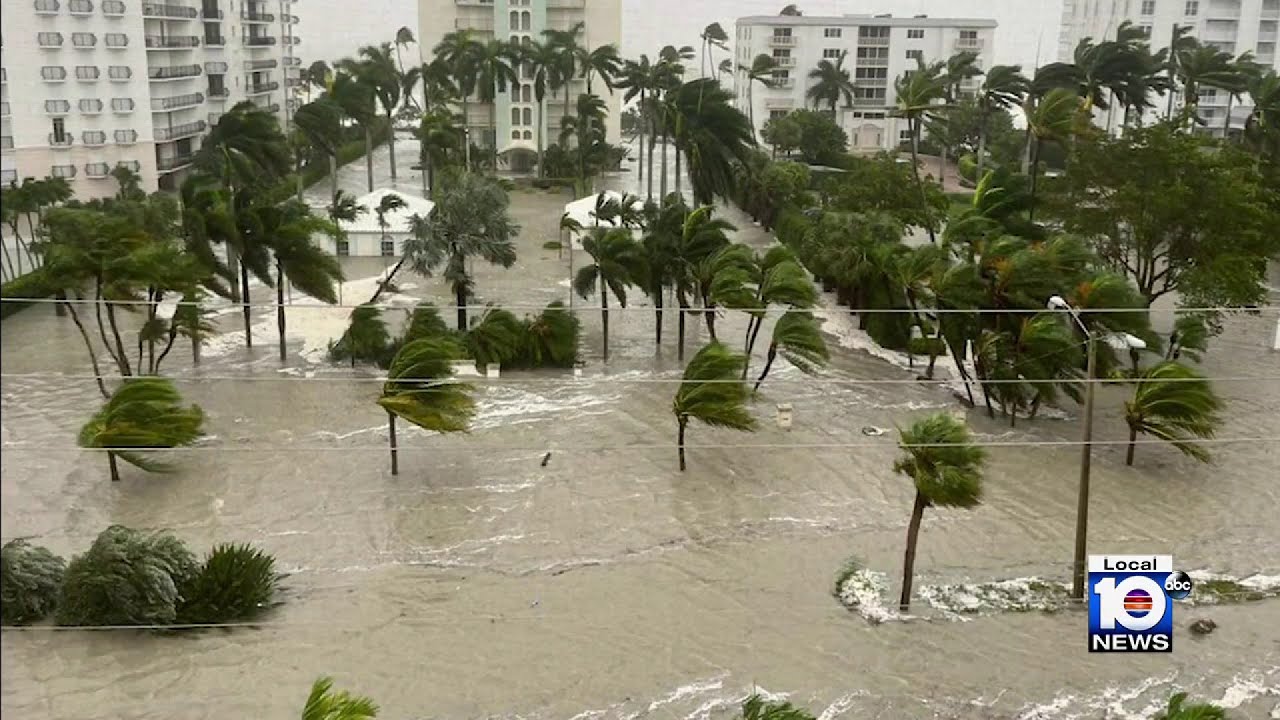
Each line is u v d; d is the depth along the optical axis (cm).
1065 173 5781
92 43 7550
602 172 10888
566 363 4969
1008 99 8875
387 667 2672
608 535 3366
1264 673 2672
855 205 6756
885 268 5253
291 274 4841
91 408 4316
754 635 2830
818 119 11312
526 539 3331
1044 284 4278
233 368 4844
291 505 3525
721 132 7725
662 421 4328
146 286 4466
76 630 2773
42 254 5644
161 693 2559
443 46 10681
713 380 3712
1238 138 9869
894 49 12812
